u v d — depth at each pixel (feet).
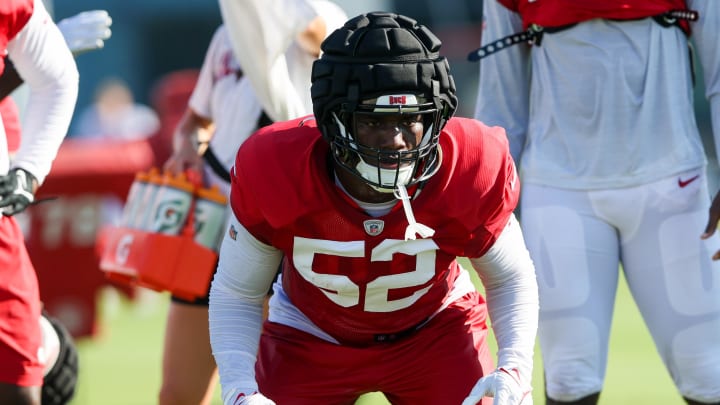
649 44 46.14
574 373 46.62
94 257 96.68
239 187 37.42
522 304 38.83
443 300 41.37
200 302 53.11
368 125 35.01
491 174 37.22
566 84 46.80
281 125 38.47
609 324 47.42
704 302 46.52
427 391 40.86
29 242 95.96
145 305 114.11
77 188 97.30
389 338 41.04
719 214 45.24
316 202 36.70
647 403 70.08
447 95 35.47
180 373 53.26
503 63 48.98
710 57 46.73
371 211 36.99
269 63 49.29
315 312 40.86
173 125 134.82
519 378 37.29
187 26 204.03
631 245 47.52
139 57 200.85
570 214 46.98
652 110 46.29
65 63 43.91
